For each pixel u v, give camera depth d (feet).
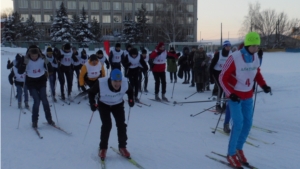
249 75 11.76
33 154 13.80
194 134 16.84
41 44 146.20
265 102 25.23
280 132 17.21
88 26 148.66
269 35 175.01
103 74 22.52
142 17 168.45
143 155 13.61
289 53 125.59
